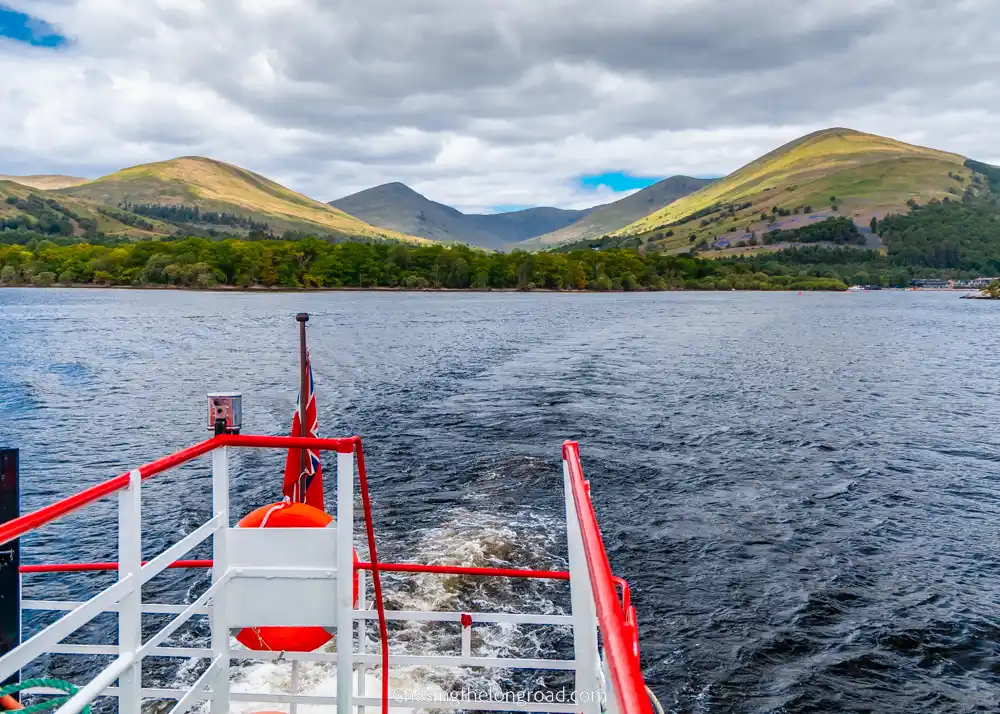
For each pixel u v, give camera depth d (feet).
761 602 47.09
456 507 60.34
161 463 12.28
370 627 38.73
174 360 181.78
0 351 200.23
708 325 325.62
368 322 317.63
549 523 56.59
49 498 69.92
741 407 115.75
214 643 15.05
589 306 495.82
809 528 60.54
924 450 89.51
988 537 59.52
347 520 14.65
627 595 11.09
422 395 123.85
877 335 282.56
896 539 58.70
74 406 117.29
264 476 72.64
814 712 36.22
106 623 43.24
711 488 70.69
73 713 9.79
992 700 37.68
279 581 14.92
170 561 12.71
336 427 95.91
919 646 42.39
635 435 92.63
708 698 37.01
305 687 30.07
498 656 36.45
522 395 123.95
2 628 11.74
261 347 212.43
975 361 196.75
